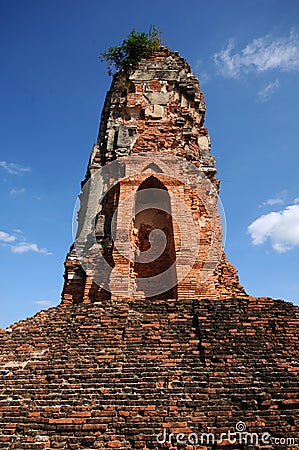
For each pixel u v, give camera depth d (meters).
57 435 6.99
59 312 10.05
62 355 8.56
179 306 9.84
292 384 7.63
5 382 8.06
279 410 7.19
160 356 8.30
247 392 7.46
